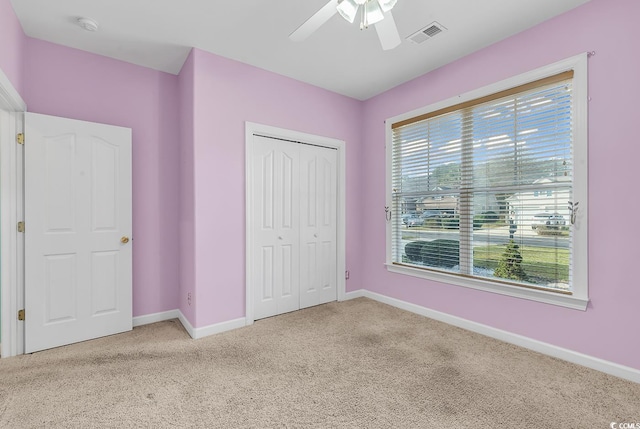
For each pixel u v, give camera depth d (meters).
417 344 2.43
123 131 2.66
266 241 3.07
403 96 3.31
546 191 2.28
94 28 2.25
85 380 1.89
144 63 2.84
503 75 2.46
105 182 2.57
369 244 3.74
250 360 2.16
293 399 1.71
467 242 2.78
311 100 3.34
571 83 2.12
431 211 3.09
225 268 2.74
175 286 3.06
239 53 2.69
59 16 2.14
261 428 1.48
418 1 2.01
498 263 2.56
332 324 2.87
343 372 2.00
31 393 1.74
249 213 2.88
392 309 3.31
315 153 3.45
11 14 1.99
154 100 2.94
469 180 2.76
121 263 2.65
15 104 2.10
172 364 2.10
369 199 3.73
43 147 2.30
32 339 2.26
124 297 2.67
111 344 2.42
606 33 1.95
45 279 2.32
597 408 1.62
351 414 1.58
